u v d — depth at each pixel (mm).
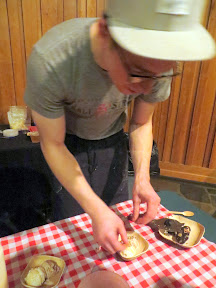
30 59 717
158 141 2826
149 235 929
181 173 2857
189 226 964
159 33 489
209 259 828
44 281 737
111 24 523
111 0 534
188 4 482
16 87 2520
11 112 2178
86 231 933
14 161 1843
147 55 467
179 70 664
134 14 498
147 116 1076
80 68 737
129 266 799
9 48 2375
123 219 1004
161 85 909
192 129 2666
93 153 1191
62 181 823
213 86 2461
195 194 2629
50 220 1983
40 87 714
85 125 1062
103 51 636
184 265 805
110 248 747
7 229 1890
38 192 2023
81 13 2352
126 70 573
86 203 790
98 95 840
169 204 1645
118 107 977
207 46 498
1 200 1993
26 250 846
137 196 968
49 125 784
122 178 1349
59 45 707
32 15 2311
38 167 1919
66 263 804
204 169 2793
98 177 1269
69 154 857
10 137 1962
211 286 739
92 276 726
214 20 2238
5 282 656
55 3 2301
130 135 1117
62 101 805
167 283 745
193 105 2580
